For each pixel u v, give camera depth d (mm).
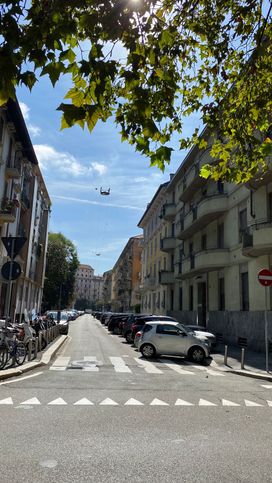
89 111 4016
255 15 6551
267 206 21578
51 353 16953
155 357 17906
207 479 4578
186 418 7418
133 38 4547
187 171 35688
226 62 7406
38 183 42375
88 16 4109
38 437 5953
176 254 42594
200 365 16422
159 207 53125
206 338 19516
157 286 51062
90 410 7770
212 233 30141
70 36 4043
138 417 7367
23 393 9078
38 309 49375
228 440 6102
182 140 8023
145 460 5148
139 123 4895
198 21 6598
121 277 104062
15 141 27484
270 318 20141
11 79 3592
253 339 21766
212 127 7578
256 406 8688
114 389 10125
